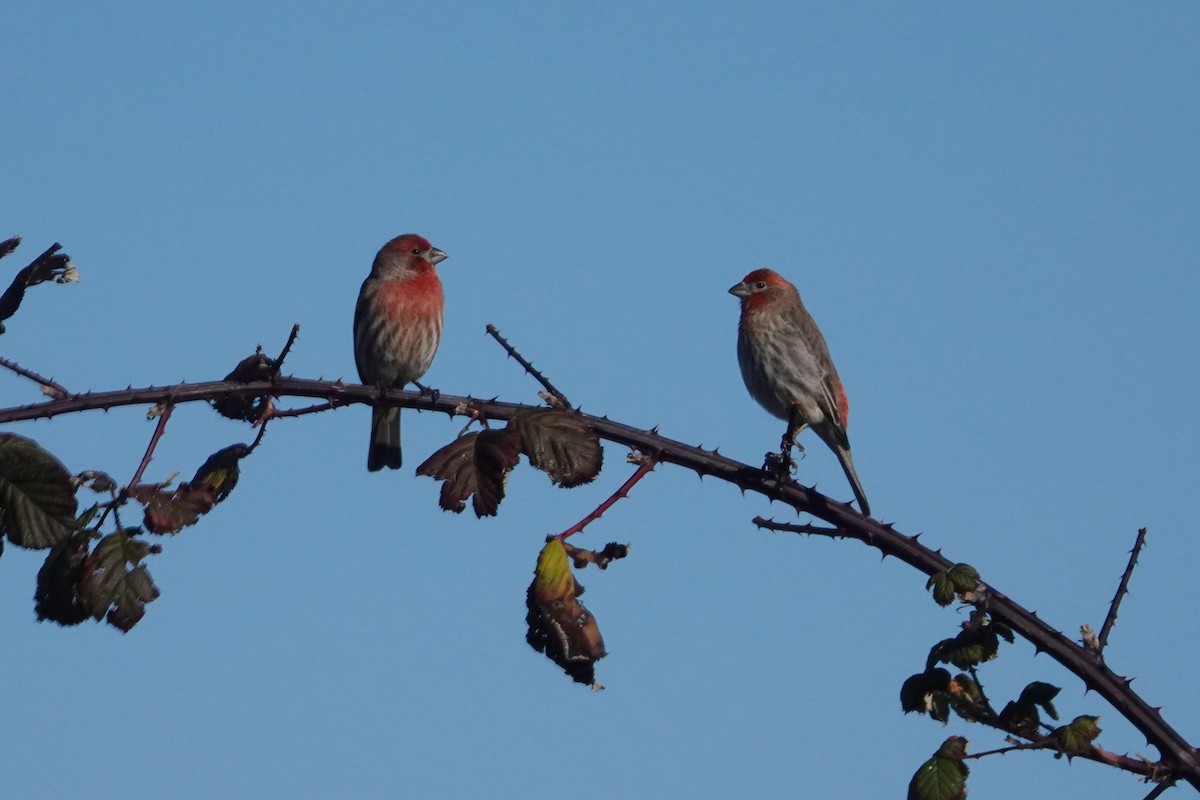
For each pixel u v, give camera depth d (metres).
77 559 6.12
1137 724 5.98
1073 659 6.09
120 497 6.20
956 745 5.92
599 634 6.23
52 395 6.52
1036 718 6.09
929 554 6.48
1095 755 5.82
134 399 6.55
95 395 6.48
